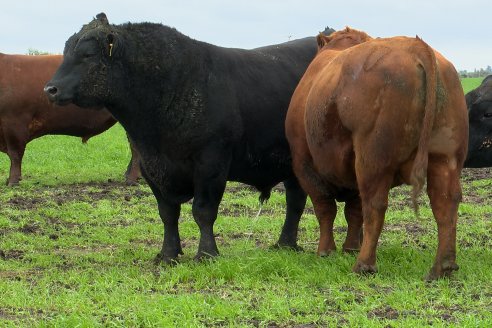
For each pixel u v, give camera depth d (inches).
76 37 351.3
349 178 327.0
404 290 291.4
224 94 359.6
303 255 357.1
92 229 460.1
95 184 633.6
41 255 386.0
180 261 365.7
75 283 328.2
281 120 381.7
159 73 348.5
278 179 391.9
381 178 299.9
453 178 297.0
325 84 321.1
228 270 324.2
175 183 364.2
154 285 318.3
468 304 276.2
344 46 373.4
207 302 287.4
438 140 293.3
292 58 404.2
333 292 293.1
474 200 546.3
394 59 292.8
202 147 352.5
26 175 687.7
